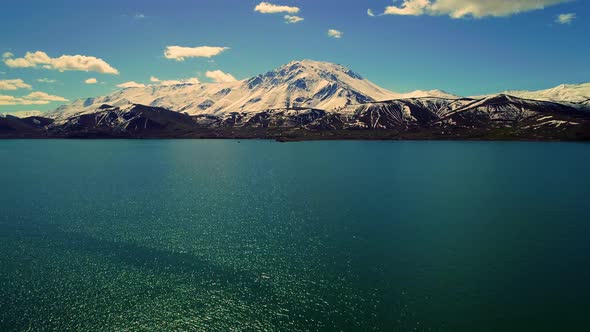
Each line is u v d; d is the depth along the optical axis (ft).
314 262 224.74
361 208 351.87
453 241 258.98
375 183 497.05
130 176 576.20
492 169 634.02
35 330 161.89
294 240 261.44
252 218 316.81
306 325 164.55
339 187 467.11
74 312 174.50
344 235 271.90
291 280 202.80
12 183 500.33
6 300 183.52
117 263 223.71
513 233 275.80
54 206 359.25
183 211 340.80
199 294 189.57
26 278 204.85
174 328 163.84
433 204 368.89
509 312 172.76
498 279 203.10
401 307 176.96
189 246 249.96
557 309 174.91
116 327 164.45
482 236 269.03
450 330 160.04
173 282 201.26
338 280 202.28
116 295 188.65
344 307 177.37
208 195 416.87
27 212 334.65
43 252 239.50
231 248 246.68
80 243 255.29
